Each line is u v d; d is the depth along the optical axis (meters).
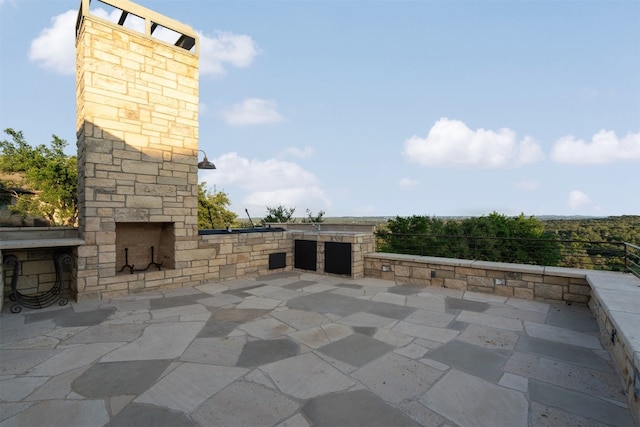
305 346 3.63
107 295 5.87
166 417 2.31
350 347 3.61
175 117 6.74
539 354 3.44
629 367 2.56
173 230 6.77
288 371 3.03
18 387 2.71
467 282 6.48
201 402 2.50
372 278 7.71
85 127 5.63
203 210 23.45
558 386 2.78
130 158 6.14
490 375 2.97
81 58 5.91
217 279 7.35
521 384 2.81
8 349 3.54
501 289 6.10
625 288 4.31
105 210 5.85
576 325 4.38
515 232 19.38
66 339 3.84
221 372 3.00
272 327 4.28
